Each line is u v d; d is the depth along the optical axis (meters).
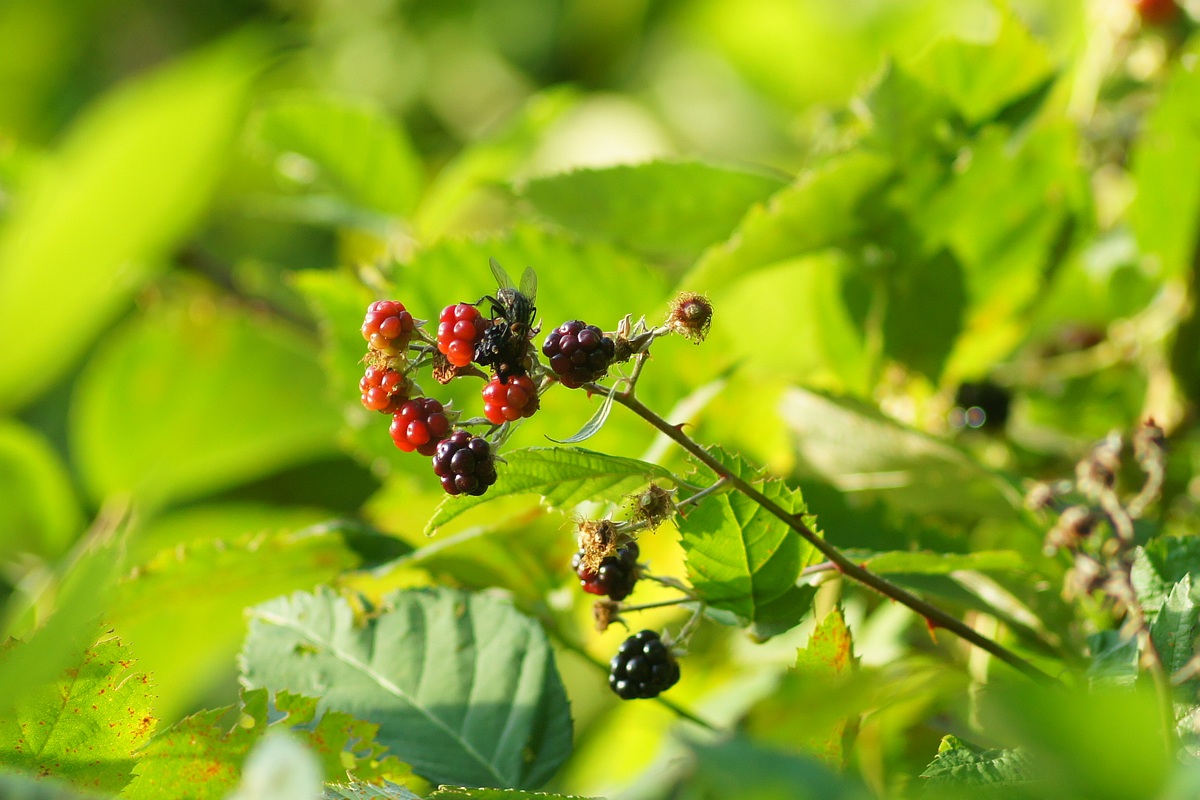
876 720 0.90
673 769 0.90
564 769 1.06
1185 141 1.00
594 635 1.01
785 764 0.76
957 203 0.99
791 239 0.98
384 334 0.83
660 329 0.83
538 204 1.00
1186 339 1.02
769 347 1.04
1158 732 0.77
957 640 0.94
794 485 0.96
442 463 0.82
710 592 0.87
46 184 1.05
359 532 0.94
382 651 0.90
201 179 1.04
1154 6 1.02
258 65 1.02
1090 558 0.89
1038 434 1.09
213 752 0.86
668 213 1.00
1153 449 0.92
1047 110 1.04
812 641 0.85
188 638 1.01
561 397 0.98
